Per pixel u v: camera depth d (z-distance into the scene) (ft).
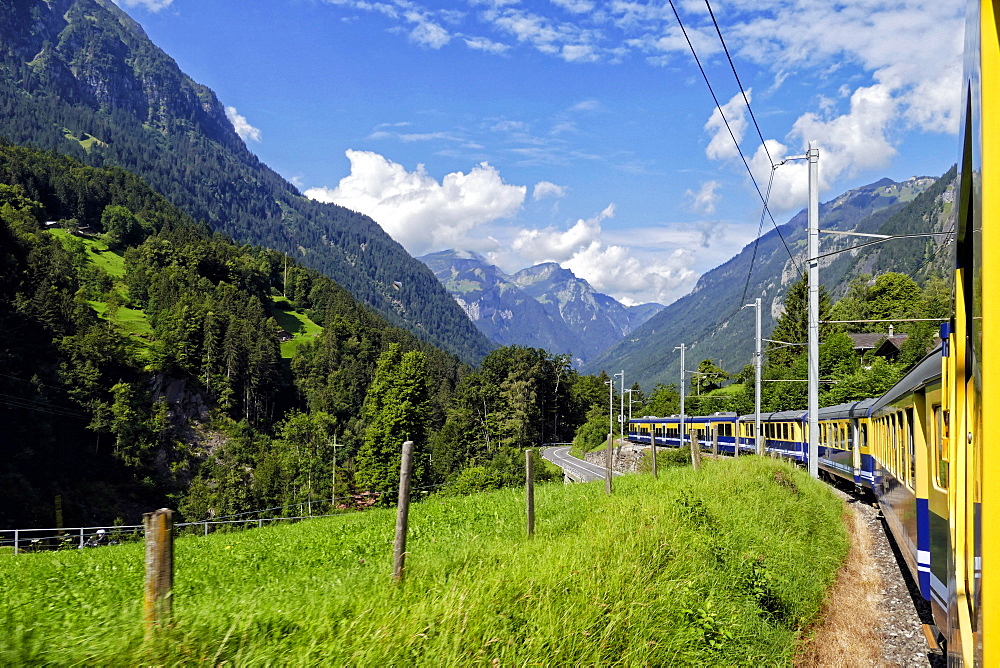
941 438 24.07
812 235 82.12
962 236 12.05
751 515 41.11
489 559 26.17
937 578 25.41
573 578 22.80
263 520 89.86
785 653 25.05
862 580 39.81
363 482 205.05
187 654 14.33
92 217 636.89
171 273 511.40
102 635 14.98
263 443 346.33
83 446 278.26
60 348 309.83
